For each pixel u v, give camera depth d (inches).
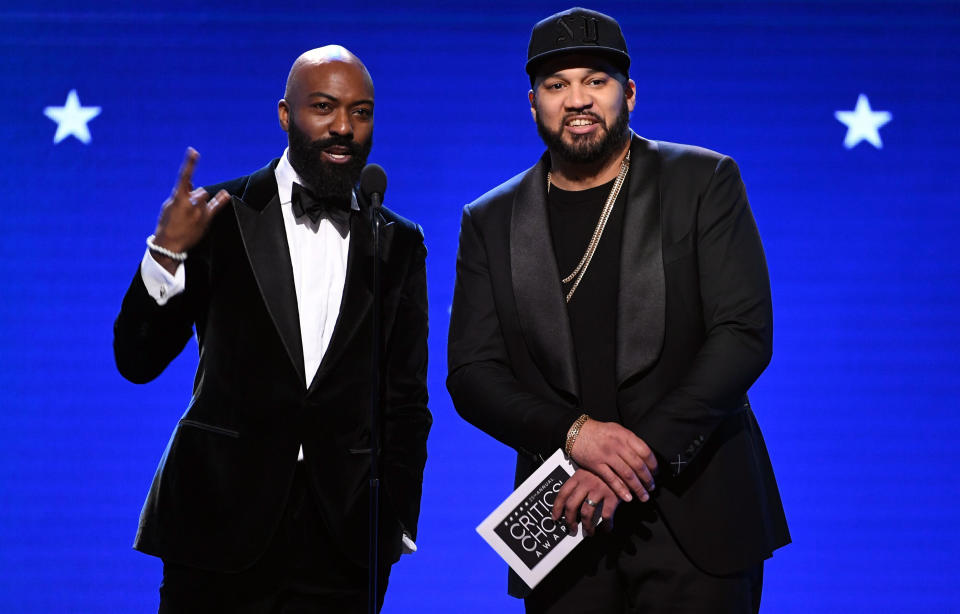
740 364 359.9
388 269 406.3
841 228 654.5
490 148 657.0
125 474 642.2
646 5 657.6
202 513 378.0
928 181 655.1
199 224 365.1
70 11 651.5
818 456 649.0
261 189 401.4
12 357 643.5
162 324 371.2
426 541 641.0
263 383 382.3
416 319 411.5
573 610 378.0
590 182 393.7
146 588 638.5
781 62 657.6
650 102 657.6
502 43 658.2
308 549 386.3
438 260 651.5
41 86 650.8
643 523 372.2
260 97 653.9
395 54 657.0
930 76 655.1
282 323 384.2
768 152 657.0
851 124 656.4
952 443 645.9
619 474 350.3
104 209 650.2
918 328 650.8
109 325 647.8
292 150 400.2
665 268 374.6
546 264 384.8
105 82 652.1
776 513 386.9
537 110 390.0
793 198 656.4
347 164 396.5
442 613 638.5
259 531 376.5
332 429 386.9
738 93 657.6
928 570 642.8
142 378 386.6
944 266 652.1
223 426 382.0
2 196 648.4
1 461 639.8
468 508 642.2
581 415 363.3
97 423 644.1
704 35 657.0
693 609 365.1
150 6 653.3
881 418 649.0
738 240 374.9
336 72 396.2
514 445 382.3
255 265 387.5
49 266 648.4
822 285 653.3
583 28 380.5
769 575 645.3
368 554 387.2
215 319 386.9
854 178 655.1
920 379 649.0
